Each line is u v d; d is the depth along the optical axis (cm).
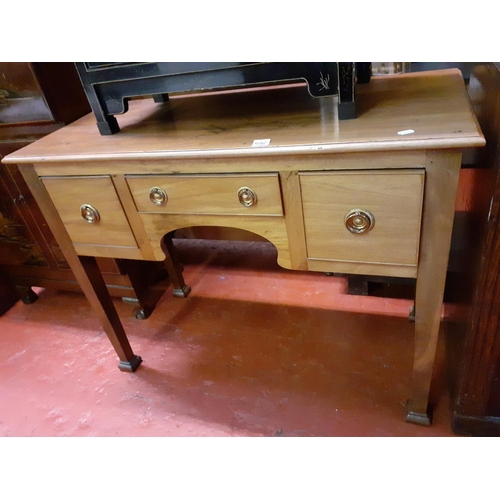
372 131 71
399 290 149
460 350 94
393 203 71
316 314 144
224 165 78
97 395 127
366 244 78
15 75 119
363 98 89
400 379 116
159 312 158
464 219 104
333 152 68
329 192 74
